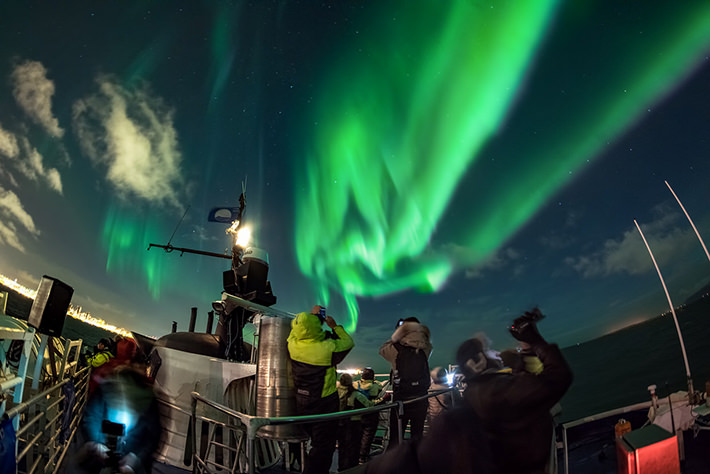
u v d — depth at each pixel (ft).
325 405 13.58
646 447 6.01
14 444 8.88
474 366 6.68
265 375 15.23
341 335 14.37
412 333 15.17
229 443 17.83
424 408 14.69
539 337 6.46
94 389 13.60
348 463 16.66
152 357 21.20
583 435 16.35
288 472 18.86
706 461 12.26
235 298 17.94
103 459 12.46
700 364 157.07
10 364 15.30
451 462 6.22
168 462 18.52
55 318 15.70
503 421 6.14
